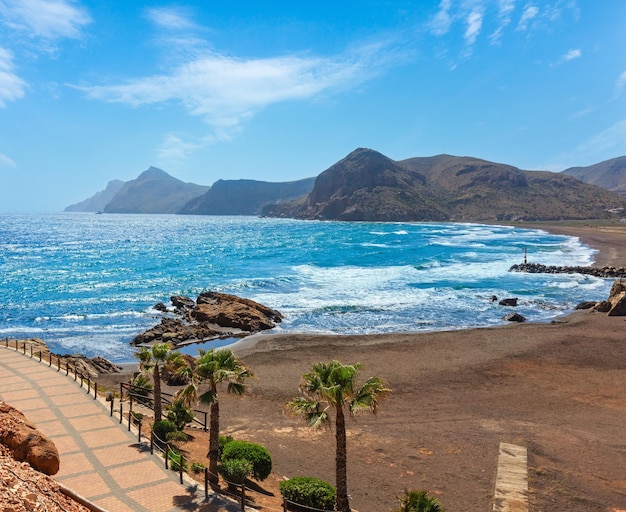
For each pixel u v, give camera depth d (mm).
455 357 41156
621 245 127938
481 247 136500
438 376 36219
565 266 94562
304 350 44250
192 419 25672
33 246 155000
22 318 59375
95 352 46250
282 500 18828
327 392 16562
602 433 26188
